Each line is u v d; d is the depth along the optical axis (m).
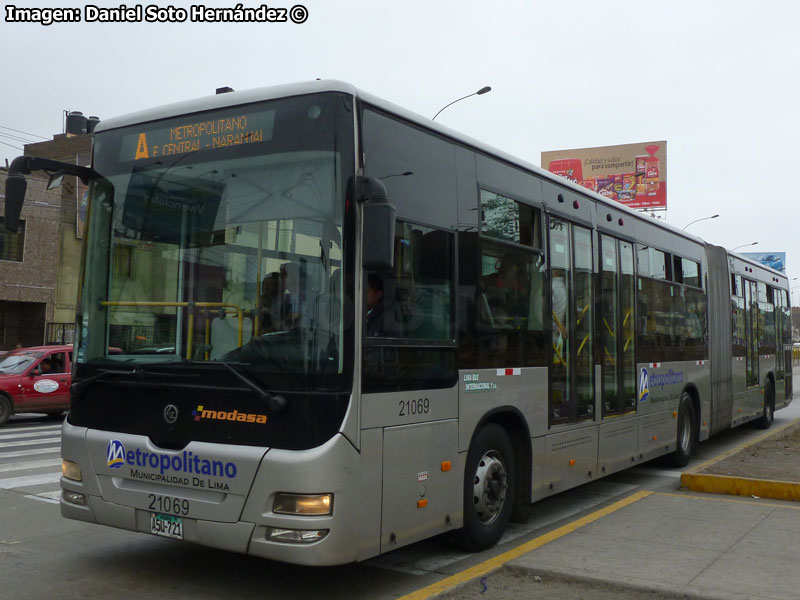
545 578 5.59
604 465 8.49
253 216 5.20
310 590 5.58
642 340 9.73
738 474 9.02
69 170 5.79
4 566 6.15
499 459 6.64
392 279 5.32
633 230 9.75
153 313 5.45
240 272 5.17
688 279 11.66
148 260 5.55
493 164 6.75
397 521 5.27
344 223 4.94
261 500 4.78
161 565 6.18
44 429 16.27
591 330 8.34
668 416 10.52
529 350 7.03
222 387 5.04
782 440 13.22
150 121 5.77
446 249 5.97
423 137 5.83
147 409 5.34
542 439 7.18
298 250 5.02
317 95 5.15
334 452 4.75
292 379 4.83
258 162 5.27
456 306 6.01
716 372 12.68
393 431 5.23
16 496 8.94
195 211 5.43
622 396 9.04
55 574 5.94
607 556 5.98
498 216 6.74
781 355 17.39
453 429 5.90
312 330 4.87
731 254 13.98
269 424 4.85
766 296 16.31
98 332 5.70
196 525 5.02
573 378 7.86
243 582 5.76
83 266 5.87
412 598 5.13
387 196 5.00
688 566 5.71
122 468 5.38
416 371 5.49
